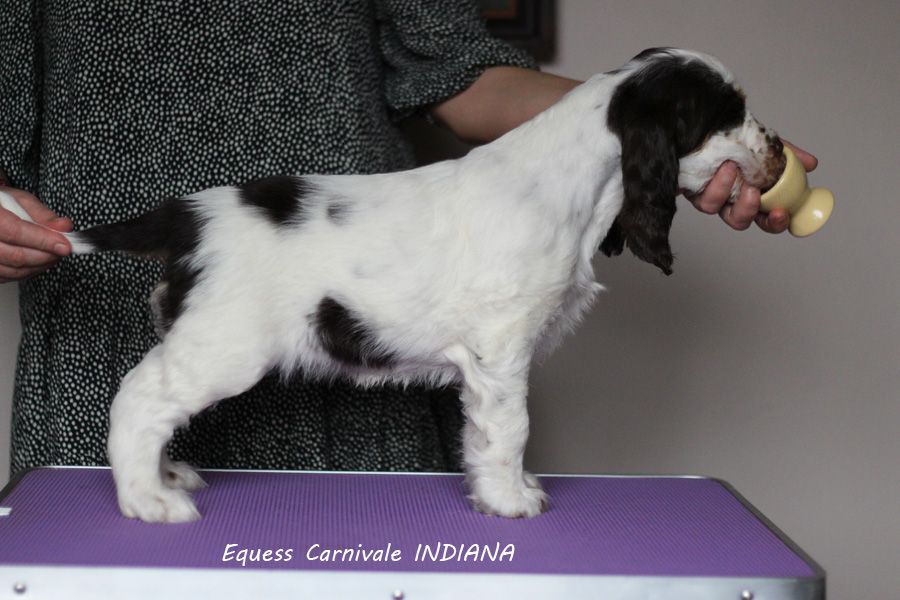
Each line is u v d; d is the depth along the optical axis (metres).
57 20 1.92
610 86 1.67
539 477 1.86
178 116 1.92
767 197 1.72
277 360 1.65
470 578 1.30
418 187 1.68
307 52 1.94
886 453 2.95
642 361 2.90
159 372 1.58
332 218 1.64
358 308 1.62
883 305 2.88
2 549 1.39
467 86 2.13
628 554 1.42
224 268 1.59
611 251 1.81
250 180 1.85
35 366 1.93
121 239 1.63
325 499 1.68
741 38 2.77
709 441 2.94
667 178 1.60
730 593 1.31
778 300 2.88
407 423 2.03
